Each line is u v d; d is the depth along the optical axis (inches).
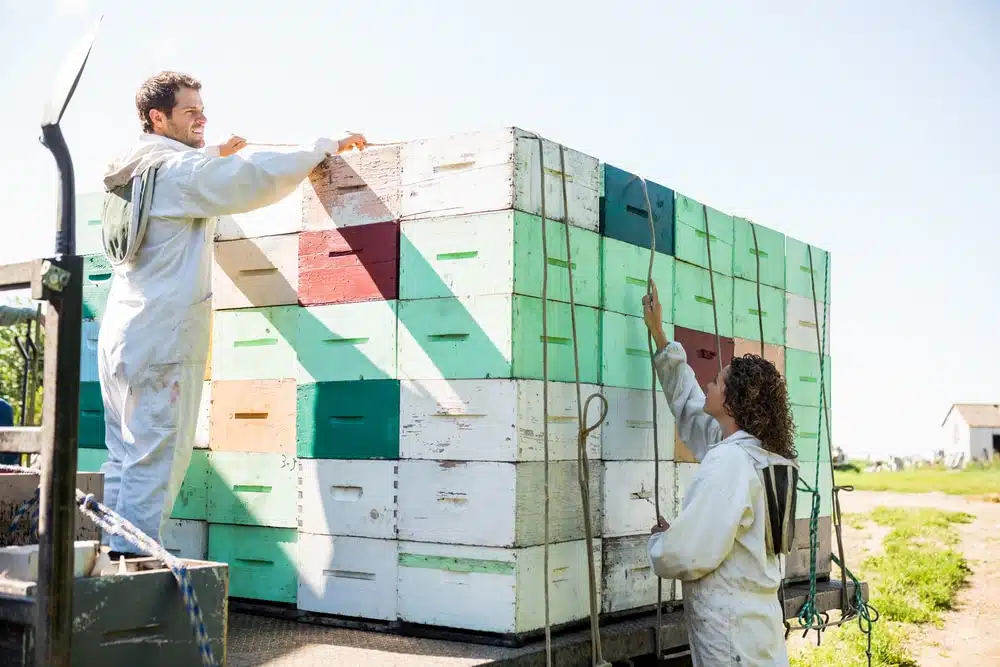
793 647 516.4
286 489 163.9
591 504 157.6
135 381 145.5
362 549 153.4
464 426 145.0
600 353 162.6
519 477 140.3
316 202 164.7
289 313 166.6
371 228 157.9
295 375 165.2
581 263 159.3
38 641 90.6
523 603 139.9
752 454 146.3
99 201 186.7
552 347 150.6
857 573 728.3
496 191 145.5
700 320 191.9
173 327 146.7
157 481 144.2
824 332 239.6
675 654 165.6
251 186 147.0
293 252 166.9
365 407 155.4
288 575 162.2
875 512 1134.4
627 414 168.7
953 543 879.1
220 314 174.9
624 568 165.0
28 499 121.3
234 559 168.9
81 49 95.8
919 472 2082.9
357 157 160.7
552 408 149.2
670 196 185.9
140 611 99.7
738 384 152.0
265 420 167.8
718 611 142.1
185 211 146.6
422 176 153.3
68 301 93.2
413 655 132.6
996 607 625.3
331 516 157.1
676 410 172.9
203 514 172.9
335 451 157.8
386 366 153.7
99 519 112.0
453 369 146.9
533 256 147.6
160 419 145.7
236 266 173.6
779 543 146.4
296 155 151.5
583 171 161.6
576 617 152.5
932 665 491.5
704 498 142.0
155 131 158.9
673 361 172.1
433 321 149.6
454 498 144.9
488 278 144.8
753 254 213.2
